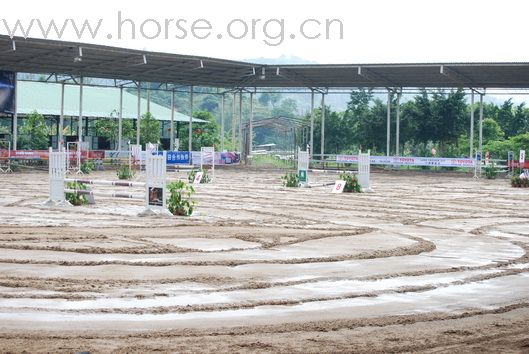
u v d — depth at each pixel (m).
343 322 8.95
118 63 47.72
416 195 31.69
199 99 112.62
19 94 60.75
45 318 8.98
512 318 9.30
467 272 12.72
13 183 34.88
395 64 48.41
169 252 14.30
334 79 54.72
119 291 10.62
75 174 45.00
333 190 32.28
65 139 55.59
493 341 8.20
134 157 49.31
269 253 14.45
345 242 16.25
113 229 17.72
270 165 61.22
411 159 52.94
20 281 11.17
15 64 47.00
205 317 9.16
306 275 12.16
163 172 20.80
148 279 11.55
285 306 9.84
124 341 7.98
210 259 13.55
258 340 8.09
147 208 21.05
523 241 17.11
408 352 7.75
